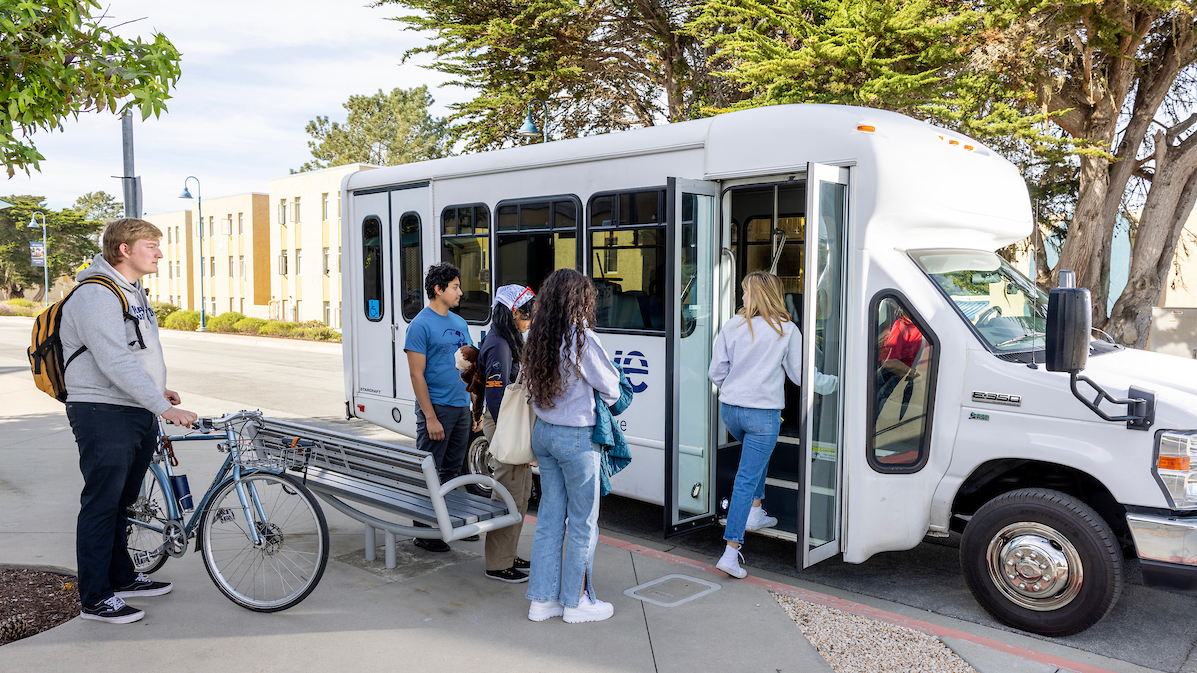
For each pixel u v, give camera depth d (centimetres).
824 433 472
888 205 456
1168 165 1213
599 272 591
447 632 396
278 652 372
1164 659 390
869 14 1080
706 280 532
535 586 411
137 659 363
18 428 947
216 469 730
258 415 445
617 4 1608
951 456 440
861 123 464
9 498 631
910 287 452
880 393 457
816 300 448
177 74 422
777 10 1220
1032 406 413
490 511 436
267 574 438
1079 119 1182
